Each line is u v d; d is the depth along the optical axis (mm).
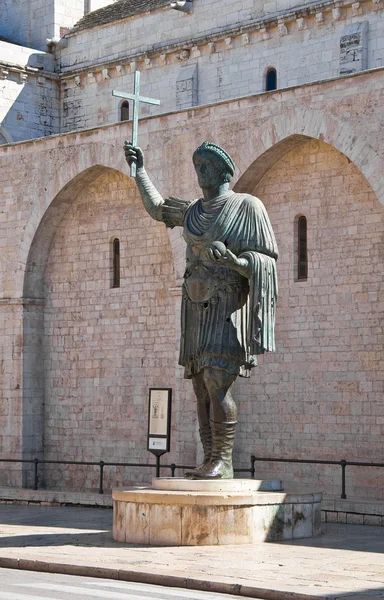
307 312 26922
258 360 27766
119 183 31328
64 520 24172
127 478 30562
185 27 37812
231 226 18625
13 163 32625
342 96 25750
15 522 23719
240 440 28000
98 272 31672
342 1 33219
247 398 27938
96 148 30781
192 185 28703
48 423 32406
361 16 33094
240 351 18672
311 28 34188
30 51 41250
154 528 18438
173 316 29781
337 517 24156
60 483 32062
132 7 40219
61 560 16578
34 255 32406
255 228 18641
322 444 26484
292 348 27156
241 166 27625
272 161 27578
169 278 30047
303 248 27250
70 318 32188
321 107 26109
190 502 18156
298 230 27328
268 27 35125
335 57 33625
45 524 23172
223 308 18656
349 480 25969
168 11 38344
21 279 32250
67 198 32031
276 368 27422
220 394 18828
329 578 14844
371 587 14125
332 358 26422
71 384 32031
